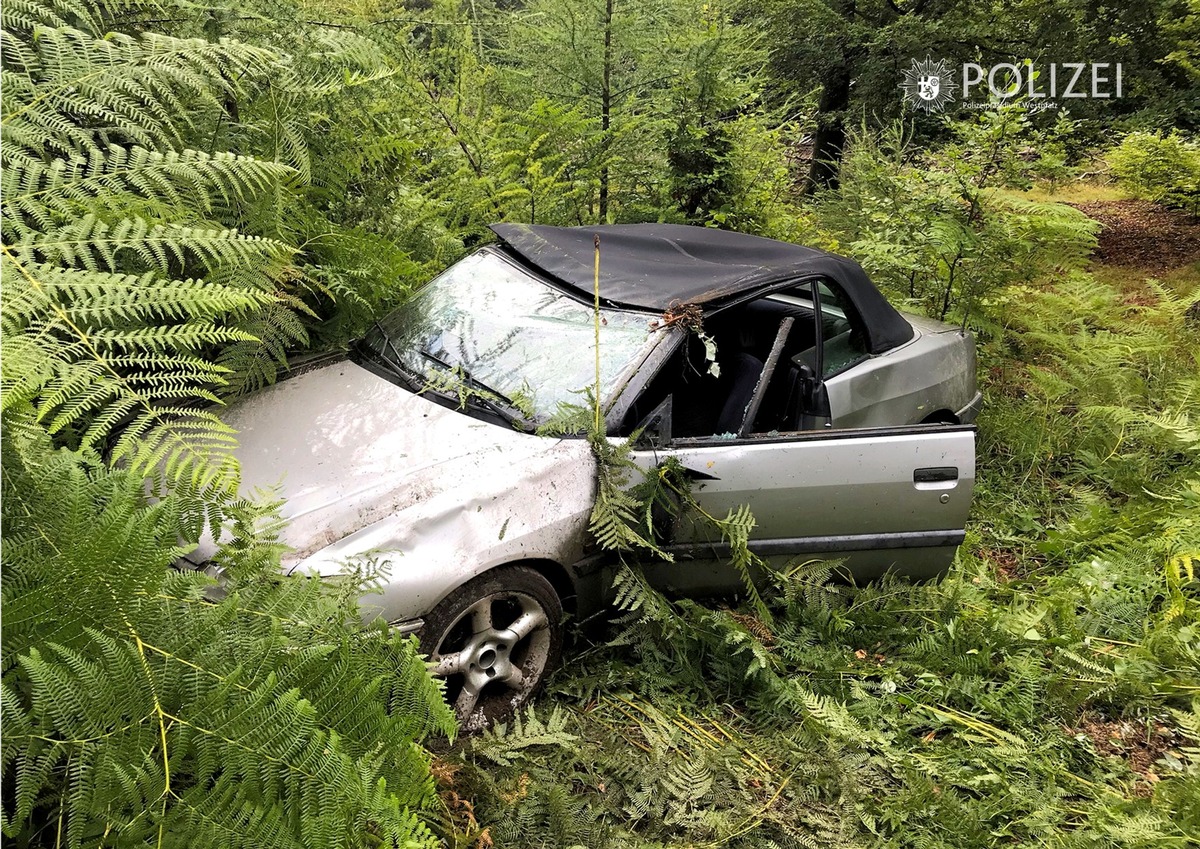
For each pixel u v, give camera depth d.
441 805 2.19
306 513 2.49
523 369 3.16
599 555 2.92
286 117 3.38
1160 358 6.12
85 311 2.14
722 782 2.55
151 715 1.44
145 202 2.63
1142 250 10.59
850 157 8.60
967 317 5.96
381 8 5.25
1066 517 4.63
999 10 10.50
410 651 1.97
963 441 3.20
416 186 4.82
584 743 2.66
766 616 2.99
